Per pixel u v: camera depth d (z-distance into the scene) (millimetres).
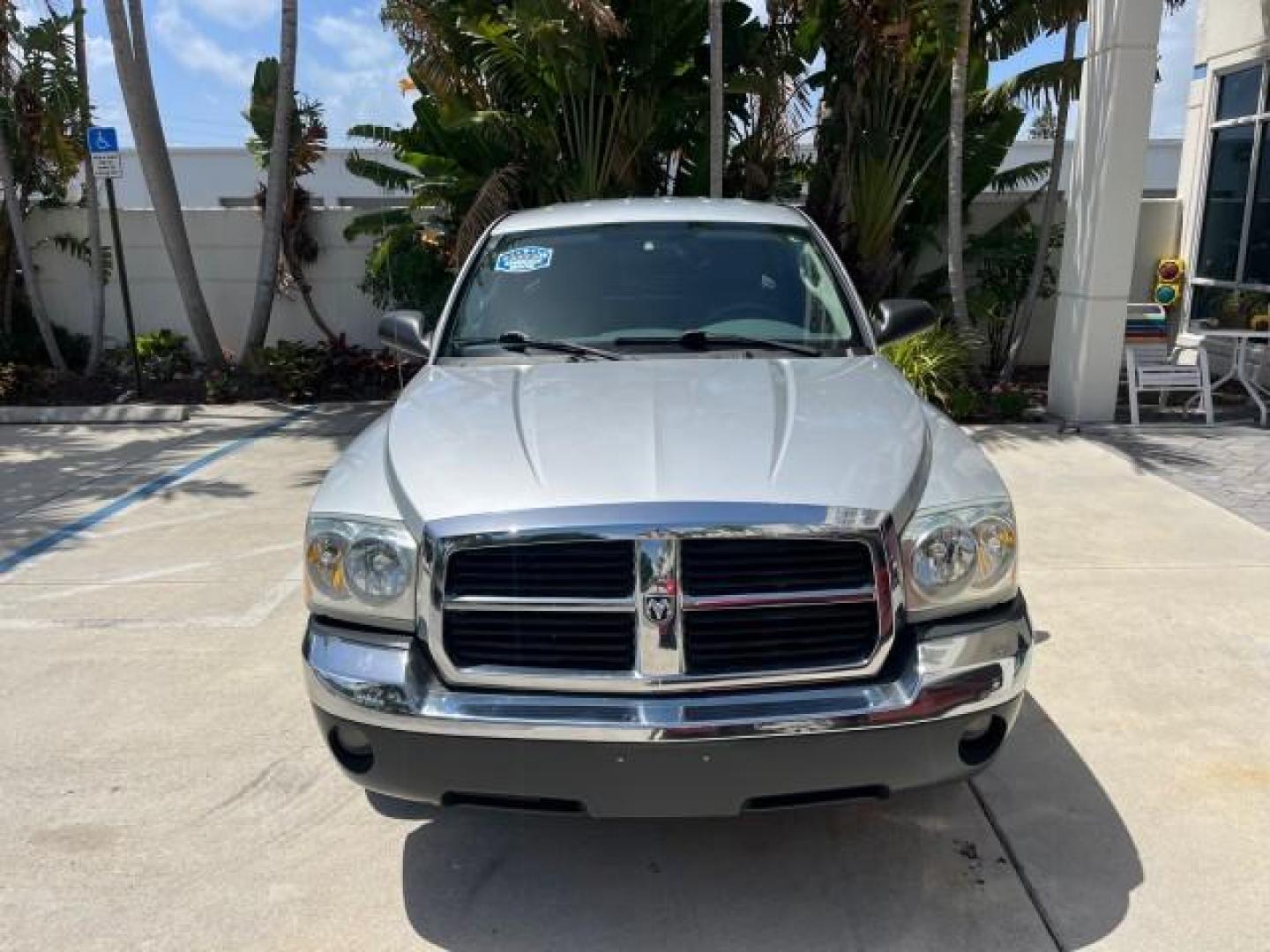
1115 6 8398
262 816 3529
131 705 4324
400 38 10258
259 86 12383
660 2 9836
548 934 2951
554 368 3814
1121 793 3520
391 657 2785
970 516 2873
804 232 4625
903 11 9234
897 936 2900
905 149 11000
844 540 2674
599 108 10547
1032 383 11117
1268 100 10445
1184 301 11883
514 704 2674
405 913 3049
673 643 2639
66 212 12594
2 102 11180
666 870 3217
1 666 4719
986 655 2775
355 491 3047
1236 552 5797
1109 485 7148
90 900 3119
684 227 4562
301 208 12227
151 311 12906
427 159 11398
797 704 2643
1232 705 4098
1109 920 2926
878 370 3781
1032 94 10414
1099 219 8688
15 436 9656
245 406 10852
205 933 2973
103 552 6305
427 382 3797
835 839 3338
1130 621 4891
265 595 5535
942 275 11445
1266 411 9164
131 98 11000
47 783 3750
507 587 2701
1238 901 2986
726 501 2680
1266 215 10445
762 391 3428
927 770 2734
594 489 2748
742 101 11391
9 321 12430
